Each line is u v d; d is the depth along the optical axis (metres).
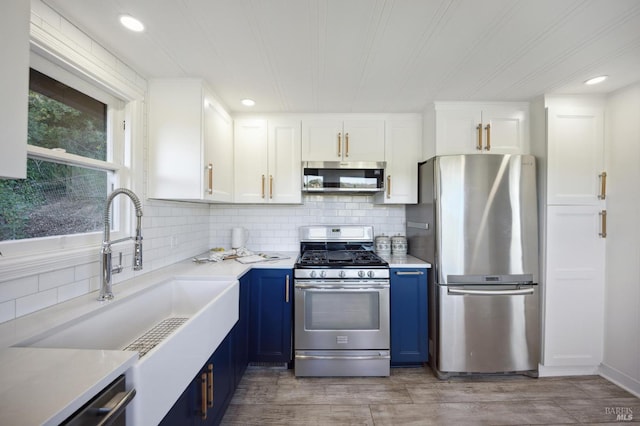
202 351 1.21
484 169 2.17
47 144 1.28
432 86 2.04
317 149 2.60
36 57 1.22
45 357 0.78
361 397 1.96
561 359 2.18
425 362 2.38
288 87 2.06
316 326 2.20
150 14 1.29
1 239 1.11
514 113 2.34
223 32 1.42
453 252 2.17
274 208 2.91
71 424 0.61
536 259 2.18
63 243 1.34
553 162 2.18
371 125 2.60
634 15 1.29
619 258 2.09
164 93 1.91
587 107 2.19
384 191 2.57
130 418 0.78
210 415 1.40
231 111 2.55
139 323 1.51
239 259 2.39
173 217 2.20
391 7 1.24
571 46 1.54
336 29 1.40
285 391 2.01
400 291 2.28
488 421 1.74
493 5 1.23
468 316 2.15
